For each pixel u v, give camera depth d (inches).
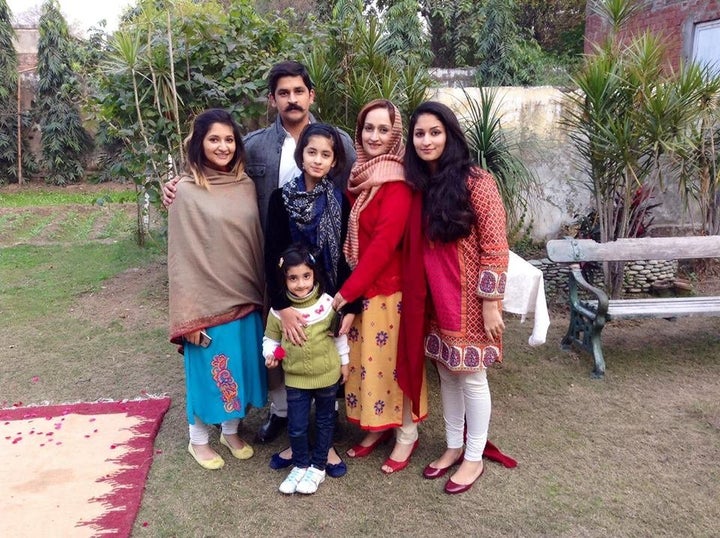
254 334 101.1
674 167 178.5
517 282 113.7
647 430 113.1
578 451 106.3
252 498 94.3
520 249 208.1
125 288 212.4
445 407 99.2
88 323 179.0
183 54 167.6
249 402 101.3
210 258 94.4
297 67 99.1
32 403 129.0
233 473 101.3
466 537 84.7
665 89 157.5
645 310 140.3
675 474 99.0
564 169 209.0
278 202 93.9
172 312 95.2
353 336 98.8
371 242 91.1
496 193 87.0
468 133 171.5
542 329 113.7
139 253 258.8
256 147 105.7
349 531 86.4
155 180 183.9
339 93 165.5
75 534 84.8
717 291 196.4
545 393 129.6
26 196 477.7
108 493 94.4
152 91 171.2
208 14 170.4
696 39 261.1
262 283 102.3
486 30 418.9
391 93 158.7
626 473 99.5
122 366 147.9
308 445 103.3
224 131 93.7
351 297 91.4
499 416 119.5
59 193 496.1
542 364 144.9
